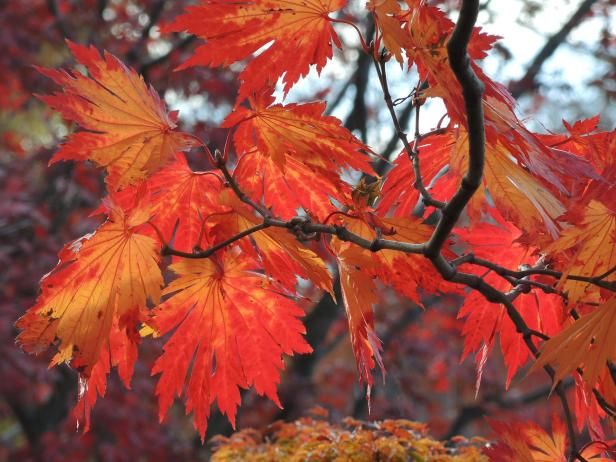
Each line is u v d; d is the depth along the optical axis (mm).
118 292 1185
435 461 1509
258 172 1227
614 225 1142
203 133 4062
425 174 1251
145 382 4238
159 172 1221
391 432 1554
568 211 1139
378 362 1200
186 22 1176
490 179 1160
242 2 1173
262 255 1230
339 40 1187
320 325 3688
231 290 1244
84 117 1160
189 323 1252
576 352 1142
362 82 3703
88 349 1176
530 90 4172
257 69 1192
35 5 4820
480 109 1062
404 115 3652
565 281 1169
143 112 1172
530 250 1303
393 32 1135
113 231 1181
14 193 4371
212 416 4145
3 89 5078
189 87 4246
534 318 1302
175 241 1241
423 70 1175
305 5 1170
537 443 1262
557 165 1142
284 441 1624
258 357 1261
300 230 1176
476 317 1310
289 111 1174
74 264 1178
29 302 4039
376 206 1292
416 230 1202
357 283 1206
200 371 1263
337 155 1187
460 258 1169
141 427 4305
